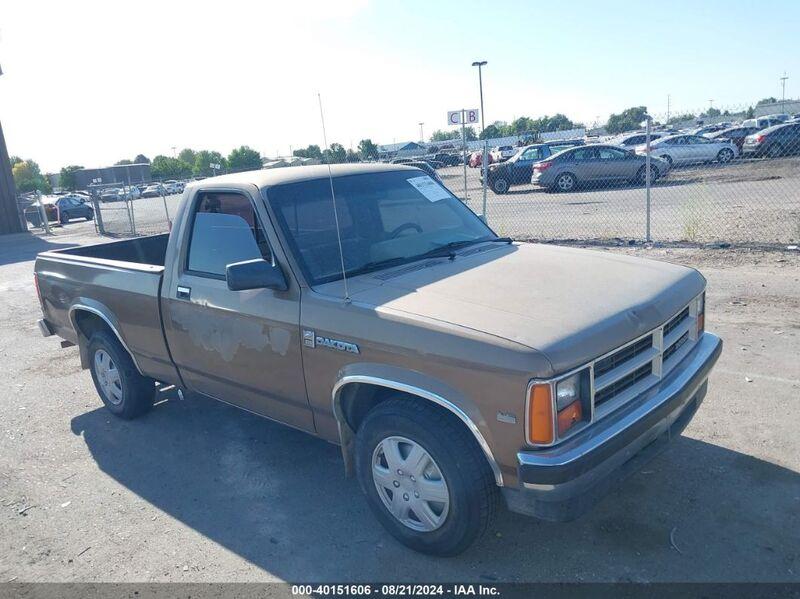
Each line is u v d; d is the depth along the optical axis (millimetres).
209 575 3385
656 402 3150
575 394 2846
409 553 3439
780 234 10445
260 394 3986
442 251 4105
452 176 29219
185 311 4281
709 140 25812
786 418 4500
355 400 3535
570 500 2826
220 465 4562
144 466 4629
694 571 3139
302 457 4590
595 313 3055
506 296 3279
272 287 3562
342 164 4598
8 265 16203
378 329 3199
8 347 8078
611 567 3209
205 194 4238
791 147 24234
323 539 3617
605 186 21188
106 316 5020
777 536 3340
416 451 3199
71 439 5176
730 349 5789
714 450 4176
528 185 24641
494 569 3258
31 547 3738
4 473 4652
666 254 9766
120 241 6254
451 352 2939
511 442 2820
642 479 3916
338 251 3809
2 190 26406
